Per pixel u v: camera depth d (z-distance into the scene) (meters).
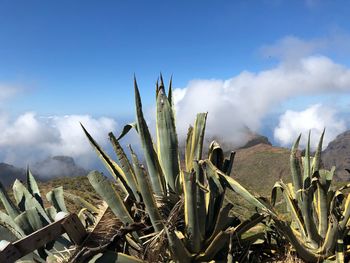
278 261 3.95
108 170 3.80
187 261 3.43
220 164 3.82
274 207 4.00
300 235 4.04
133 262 3.23
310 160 4.38
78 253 3.13
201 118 3.77
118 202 3.40
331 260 3.80
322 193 3.91
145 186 3.32
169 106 3.67
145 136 3.60
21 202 3.82
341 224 3.91
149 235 3.38
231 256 3.38
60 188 4.00
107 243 3.24
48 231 3.02
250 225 3.67
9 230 3.55
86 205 4.04
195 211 3.36
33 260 3.37
